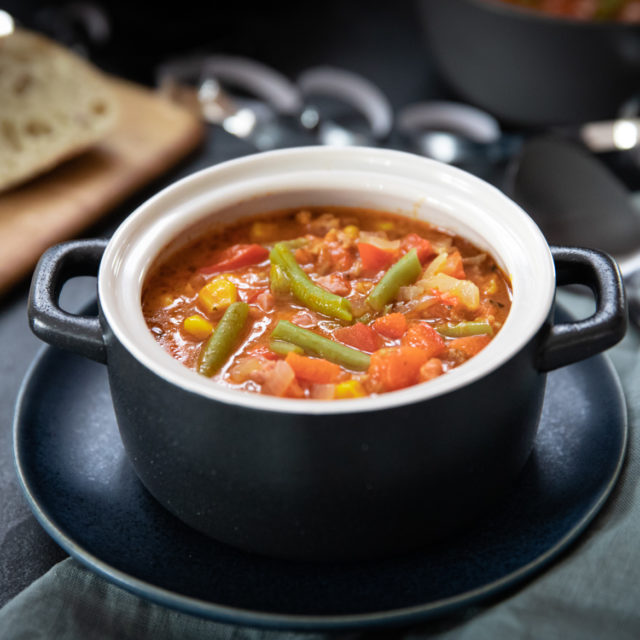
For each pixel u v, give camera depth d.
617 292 0.37
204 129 0.60
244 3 0.83
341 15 0.83
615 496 0.39
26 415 0.41
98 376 0.43
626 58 0.57
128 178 0.56
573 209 0.52
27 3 0.77
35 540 0.40
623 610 0.36
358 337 0.38
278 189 0.42
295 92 0.66
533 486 0.39
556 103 0.61
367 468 0.35
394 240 0.42
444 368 0.37
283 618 0.35
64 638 0.37
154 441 0.36
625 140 0.61
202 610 0.35
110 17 0.78
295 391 0.36
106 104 0.59
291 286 0.40
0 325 0.49
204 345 0.38
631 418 0.41
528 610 0.36
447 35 0.61
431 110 0.64
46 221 0.53
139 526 0.38
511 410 0.36
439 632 0.37
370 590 0.36
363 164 0.42
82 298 0.49
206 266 0.41
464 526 0.37
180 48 0.76
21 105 0.58
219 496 0.36
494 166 0.60
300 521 0.35
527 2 0.63
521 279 0.38
